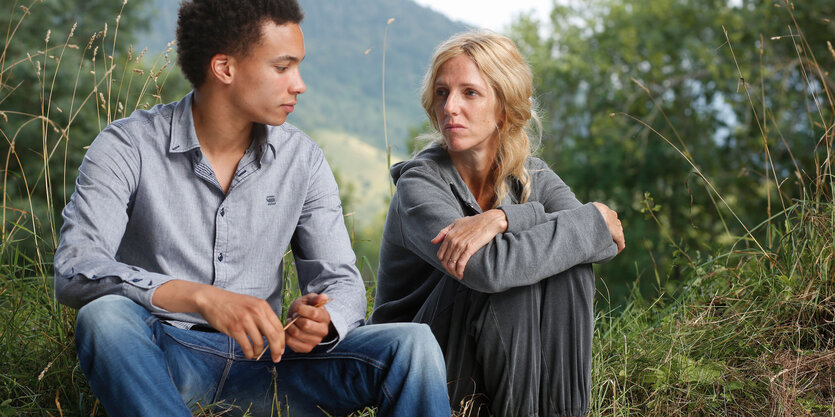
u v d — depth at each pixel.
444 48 2.30
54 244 2.73
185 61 1.95
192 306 1.72
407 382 1.79
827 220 2.96
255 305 1.71
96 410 2.13
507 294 2.10
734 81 13.95
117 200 1.93
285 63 1.94
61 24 12.88
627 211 15.93
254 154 2.06
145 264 2.03
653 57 16.08
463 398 2.20
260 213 2.07
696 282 3.14
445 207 2.26
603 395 2.45
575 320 2.14
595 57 17.03
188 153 2.00
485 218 2.12
